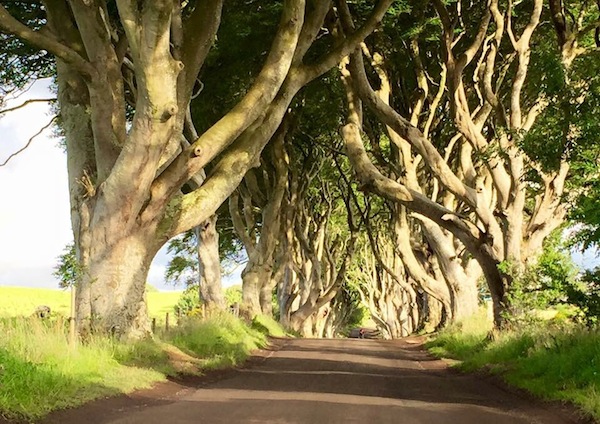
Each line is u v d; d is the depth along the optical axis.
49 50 15.12
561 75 13.70
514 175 20.77
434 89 27.80
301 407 10.87
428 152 21.61
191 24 16.59
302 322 46.34
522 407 11.59
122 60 17.61
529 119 20.64
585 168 13.67
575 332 14.99
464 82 26.19
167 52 14.34
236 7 23.22
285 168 34.16
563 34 19.53
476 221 24.53
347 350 28.19
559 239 16.36
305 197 44.28
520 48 20.03
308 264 47.22
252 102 16.53
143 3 14.10
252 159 17.89
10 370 9.17
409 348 31.80
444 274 29.94
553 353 14.62
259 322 34.47
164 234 16.25
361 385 14.98
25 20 20.22
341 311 68.94
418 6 23.27
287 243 40.62
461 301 29.73
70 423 8.59
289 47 16.80
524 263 21.98
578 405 10.46
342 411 10.52
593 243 13.25
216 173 17.41
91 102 16.05
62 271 15.38
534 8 20.16
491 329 21.88
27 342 11.36
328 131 35.25
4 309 21.97
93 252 15.39
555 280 15.71
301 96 31.47
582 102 13.67
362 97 21.94
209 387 13.87
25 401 8.59
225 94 27.09
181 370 15.20
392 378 16.94
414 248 37.88
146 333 15.98
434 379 16.97
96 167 17.05
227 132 16.22
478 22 24.17
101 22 15.77
